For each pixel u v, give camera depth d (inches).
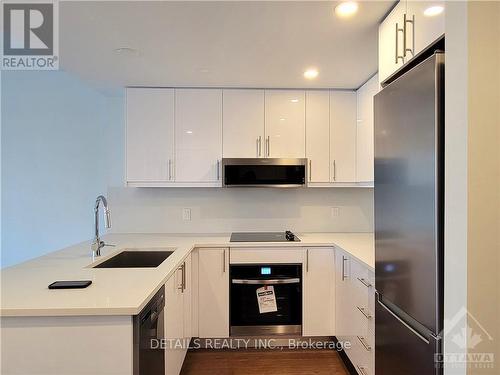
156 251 95.0
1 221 129.0
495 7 38.3
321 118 113.0
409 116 49.4
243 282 101.3
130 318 47.3
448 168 40.6
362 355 77.2
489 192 37.8
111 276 62.5
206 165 110.6
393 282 55.1
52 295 51.2
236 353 101.9
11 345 46.4
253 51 80.5
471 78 37.7
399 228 52.8
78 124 129.0
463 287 38.1
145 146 109.3
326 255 103.1
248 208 125.0
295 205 125.6
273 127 111.8
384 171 58.4
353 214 126.3
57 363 46.6
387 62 63.5
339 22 66.4
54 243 129.4
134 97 109.0
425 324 45.6
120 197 123.5
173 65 90.0
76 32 70.4
